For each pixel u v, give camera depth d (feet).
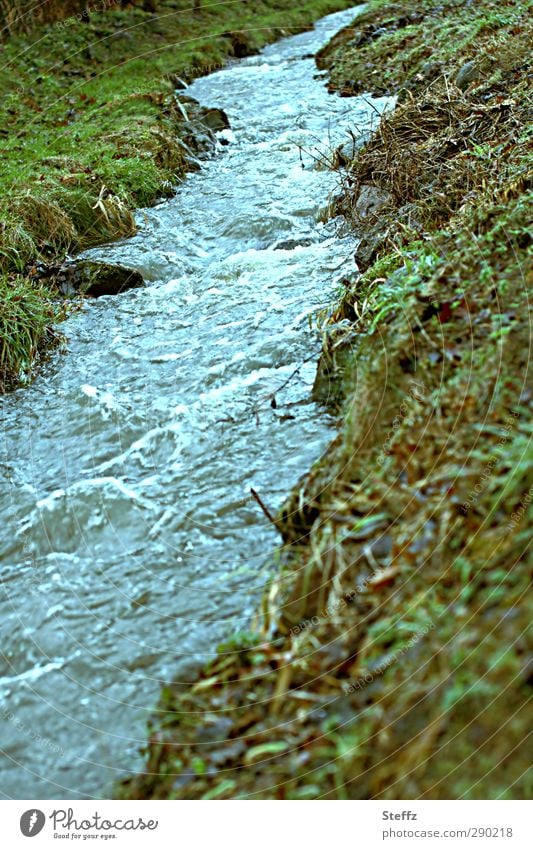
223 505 11.64
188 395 14.32
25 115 28.22
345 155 22.13
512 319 11.08
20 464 13.50
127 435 13.66
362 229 18.63
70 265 18.99
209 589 10.49
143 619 10.32
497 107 18.74
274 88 30.07
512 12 25.66
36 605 10.82
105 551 11.46
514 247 12.14
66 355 16.49
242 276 18.37
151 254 19.79
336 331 14.05
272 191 21.93
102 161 23.00
